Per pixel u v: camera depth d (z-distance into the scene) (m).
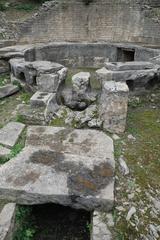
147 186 3.81
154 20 9.69
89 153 4.33
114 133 5.02
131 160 4.31
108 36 10.64
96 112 5.43
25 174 3.71
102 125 5.09
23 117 5.31
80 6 10.37
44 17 10.31
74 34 10.77
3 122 5.39
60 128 5.08
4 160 4.23
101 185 3.56
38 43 10.22
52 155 4.12
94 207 3.39
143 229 3.24
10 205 3.40
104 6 10.30
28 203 3.49
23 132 4.98
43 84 5.98
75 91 5.96
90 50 10.02
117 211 3.39
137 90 6.48
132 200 3.56
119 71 6.34
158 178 4.00
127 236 3.13
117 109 4.84
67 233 3.59
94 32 10.72
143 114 5.86
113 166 3.93
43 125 5.23
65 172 3.76
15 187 3.47
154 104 6.29
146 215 3.40
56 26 10.57
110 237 3.03
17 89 6.80
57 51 9.91
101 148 4.48
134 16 10.02
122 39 10.48
